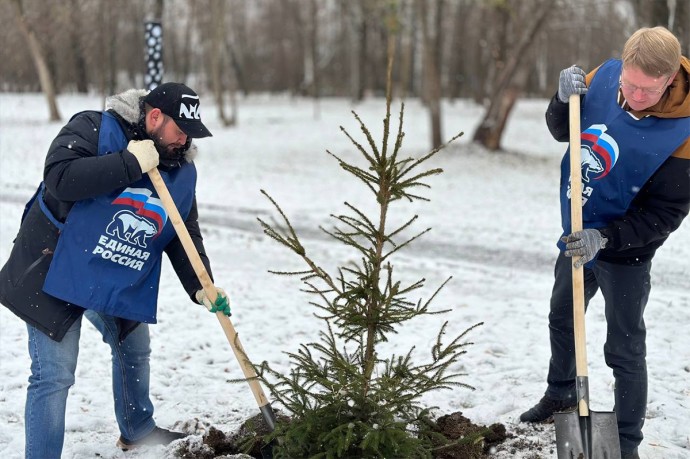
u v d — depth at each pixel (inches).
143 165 121.3
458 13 1776.6
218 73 1204.5
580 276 128.0
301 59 2289.6
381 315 124.9
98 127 125.4
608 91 132.7
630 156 127.2
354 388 123.6
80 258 125.0
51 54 1182.3
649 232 126.6
